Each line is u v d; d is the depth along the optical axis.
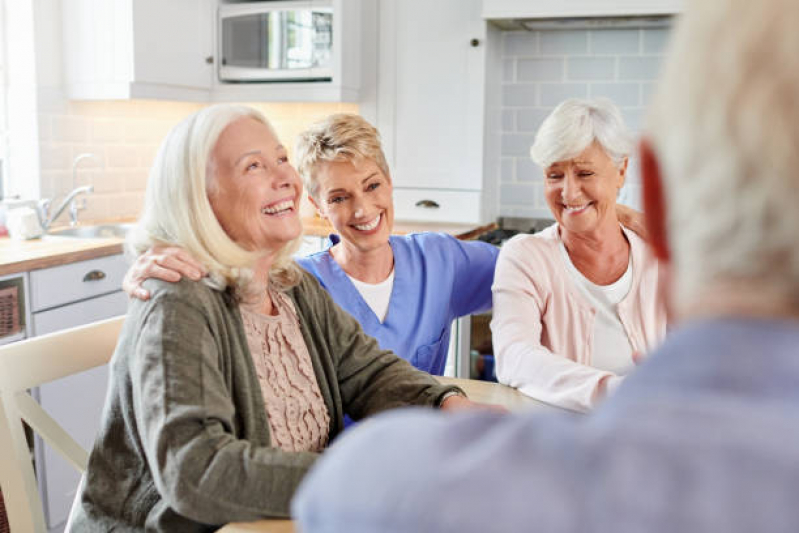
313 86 3.64
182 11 3.55
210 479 1.00
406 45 3.70
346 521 0.35
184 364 1.07
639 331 1.65
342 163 1.67
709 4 0.34
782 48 0.32
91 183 3.52
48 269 2.57
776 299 0.33
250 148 1.25
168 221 1.22
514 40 3.80
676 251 0.36
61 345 1.36
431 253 1.85
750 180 0.32
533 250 1.71
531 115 3.82
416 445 0.36
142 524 1.13
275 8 3.62
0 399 1.24
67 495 2.62
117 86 3.28
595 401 1.38
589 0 3.21
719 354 0.33
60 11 3.34
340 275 1.77
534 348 1.55
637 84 3.64
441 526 0.32
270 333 1.29
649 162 0.38
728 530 0.29
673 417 0.32
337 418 1.38
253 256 1.25
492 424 0.37
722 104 0.33
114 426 1.16
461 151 3.66
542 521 0.31
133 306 1.15
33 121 3.23
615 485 0.31
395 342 1.78
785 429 0.30
